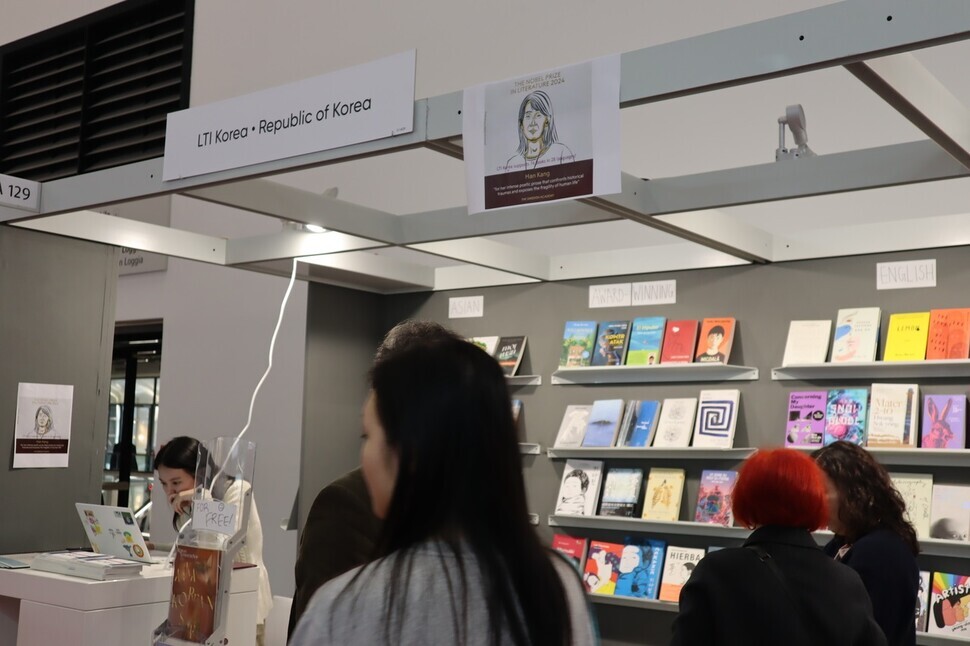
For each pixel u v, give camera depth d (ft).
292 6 24.61
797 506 8.18
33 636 11.56
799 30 7.95
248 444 10.41
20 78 30.37
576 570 4.53
